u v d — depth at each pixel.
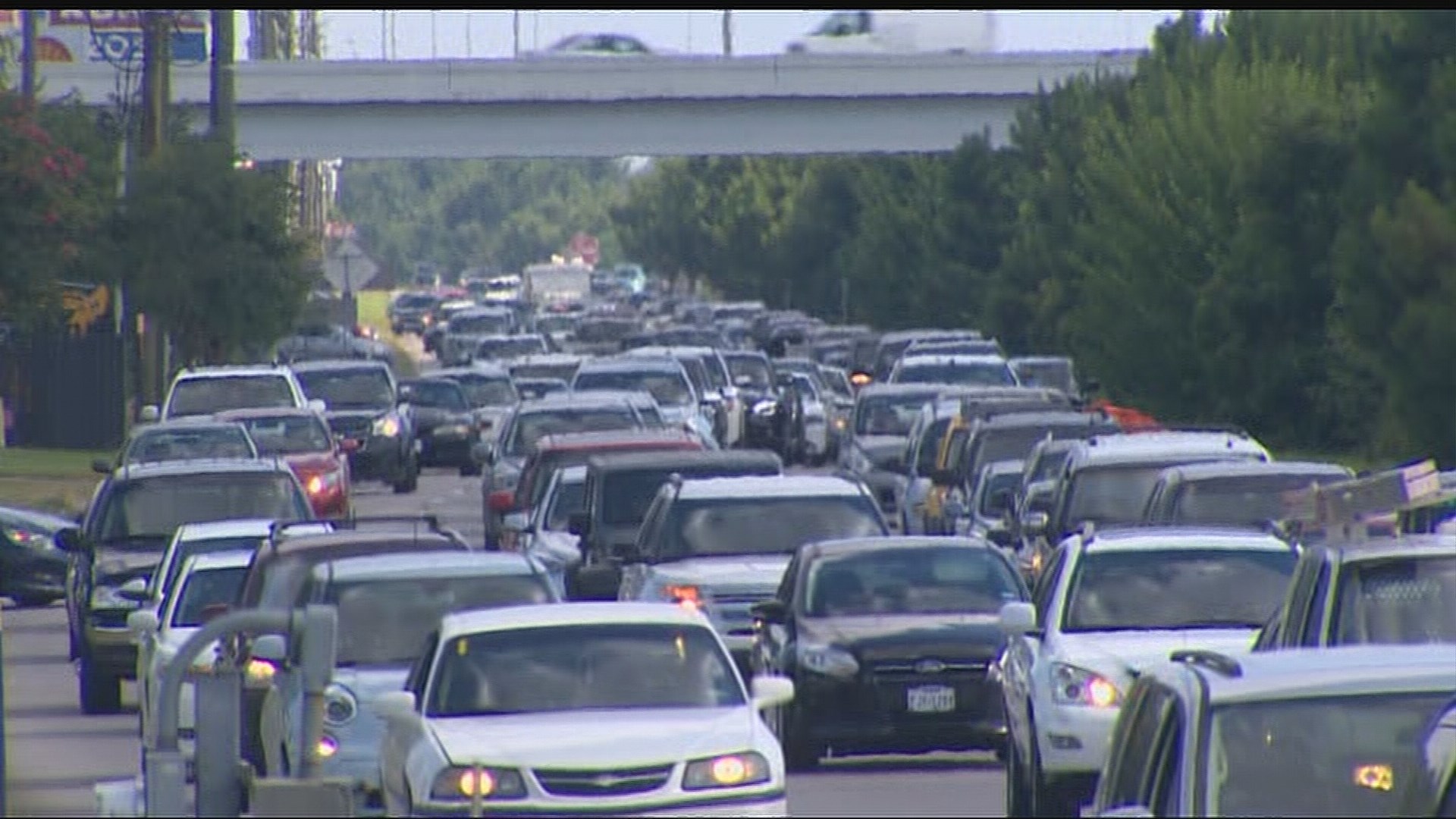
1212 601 68.88
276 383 168.00
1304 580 56.72
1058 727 63.62
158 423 146.12
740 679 57.16
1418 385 158.38
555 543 108.62
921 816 67.75
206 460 111.56
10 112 162.25
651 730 53.59
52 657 116.69
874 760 80.88
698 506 93.31
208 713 43.91
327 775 62.19
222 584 83.44
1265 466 95.50
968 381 189.38
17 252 162.12
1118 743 43.28
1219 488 94.50
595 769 52.56
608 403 155.25
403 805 54.22
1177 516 94.62
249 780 48.62
